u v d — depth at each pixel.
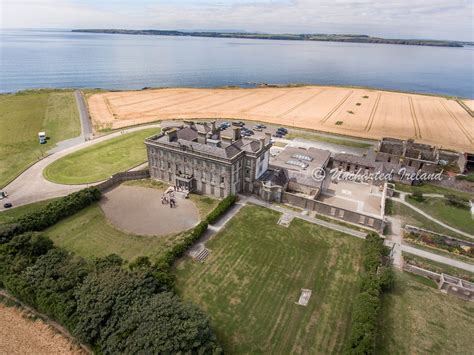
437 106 190.50
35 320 46.09
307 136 130.50
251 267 57.59
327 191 87.12
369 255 58.75
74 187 83.25
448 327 47.66
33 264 51.47
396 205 81.19
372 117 162.62
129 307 42.66
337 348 43.38
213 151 75.69
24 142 113.94
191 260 58.66
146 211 73.62
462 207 81.00
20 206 73.94
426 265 59.44
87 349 42.25
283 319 47.47
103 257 58.00
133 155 104.31
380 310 49.78
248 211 74.69
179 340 38.09
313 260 59.88
